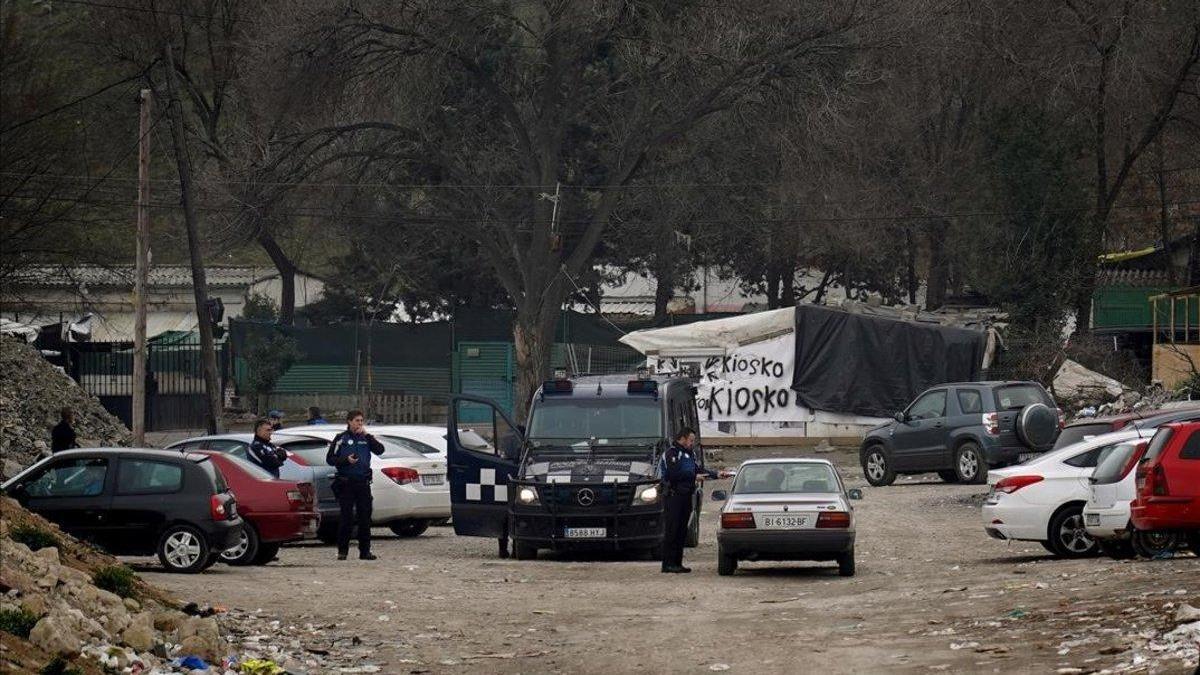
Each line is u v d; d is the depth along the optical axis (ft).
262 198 315.99
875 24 308.19
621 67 337.31
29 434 209.67
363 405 343.46
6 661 58.13
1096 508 115.44
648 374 155.94
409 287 410.72
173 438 300.20
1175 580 90.22
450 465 139.54
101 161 290.56
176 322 427.74
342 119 336.70
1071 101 334.65
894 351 281.95
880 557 133.49
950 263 394.93
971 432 205.77
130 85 331.57
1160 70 328.29
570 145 377.30
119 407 319.88
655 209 357.20
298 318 414.21
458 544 155.02
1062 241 304.09
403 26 318.86
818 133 313.94
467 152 357.00
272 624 87.66
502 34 329.52
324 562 131.23
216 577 112.47
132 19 330.54
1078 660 66.80
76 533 115.03
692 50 311.27
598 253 397.60
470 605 99.50
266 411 344.69
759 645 79.36
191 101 392.47
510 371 351.05
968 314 312.91
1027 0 341.21
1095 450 123.13
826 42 312.71
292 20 309.01
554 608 98.22
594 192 399.44
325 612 94.68
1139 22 321.52
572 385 144.66
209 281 436.35
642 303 472.85
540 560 136.46
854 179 361.92
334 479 133.18
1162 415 139.03
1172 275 374.22
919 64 338.54
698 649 78.69
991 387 207.41
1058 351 288.92
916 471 213.46
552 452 138.72
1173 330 301.22
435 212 368.27
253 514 125.59
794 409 286.46
